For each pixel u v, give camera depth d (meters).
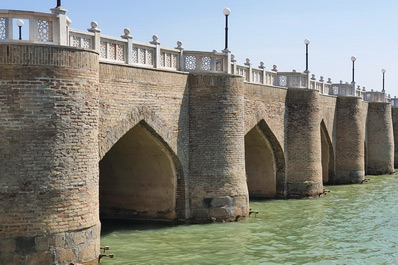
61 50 10.48
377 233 15.41
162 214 15.95
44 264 10.21
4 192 10.09
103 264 11.63
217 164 15.85
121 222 16.09
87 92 10.95
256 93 19.38
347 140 27.16
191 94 15.90
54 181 10.35
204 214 15.80
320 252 13.25
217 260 12.29
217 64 16.42
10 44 10.12
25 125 10.17
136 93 13.77
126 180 16.34
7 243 10.06
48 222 10.27
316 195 21.75
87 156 10.95
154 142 14.96
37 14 10.45
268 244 13.84
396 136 37.41
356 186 26.19
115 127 13.09
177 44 15.91
